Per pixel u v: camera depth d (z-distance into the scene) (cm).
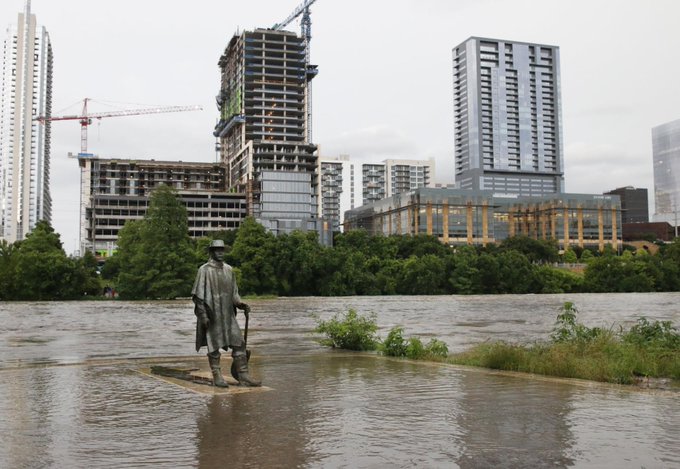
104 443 700
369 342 2075
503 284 11706
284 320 4378
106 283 10100
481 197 19988
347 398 998
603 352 1498
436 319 4547
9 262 8738
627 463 616
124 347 2330
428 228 19412
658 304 7181
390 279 11481
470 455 648
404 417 842
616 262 12794
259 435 737
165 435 738
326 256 10919
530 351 1552
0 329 3459
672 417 842
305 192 18975
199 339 1136
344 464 615
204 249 10625
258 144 19362
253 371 1369
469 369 1411
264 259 10562
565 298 9425
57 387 1133
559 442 702
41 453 658
